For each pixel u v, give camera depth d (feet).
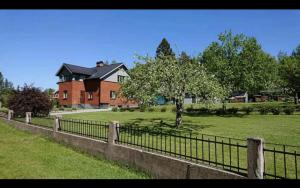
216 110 106.22
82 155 34.76
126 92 58.80
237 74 103.24
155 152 27.32
